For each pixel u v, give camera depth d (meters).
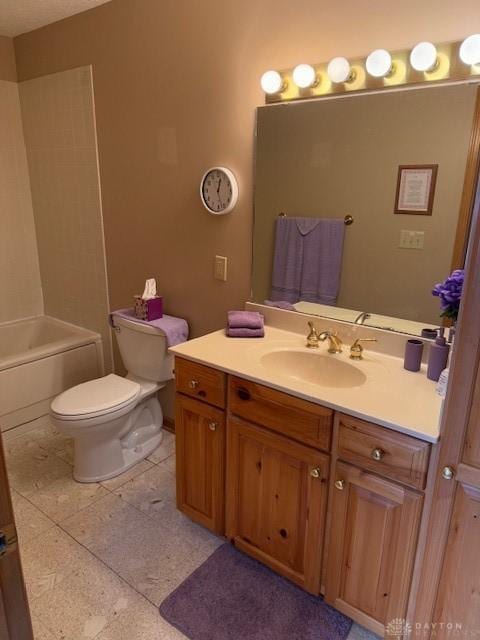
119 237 2.68
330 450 1.42
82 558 1.81
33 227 3.25
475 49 1.38
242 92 1.95
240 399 1.62
